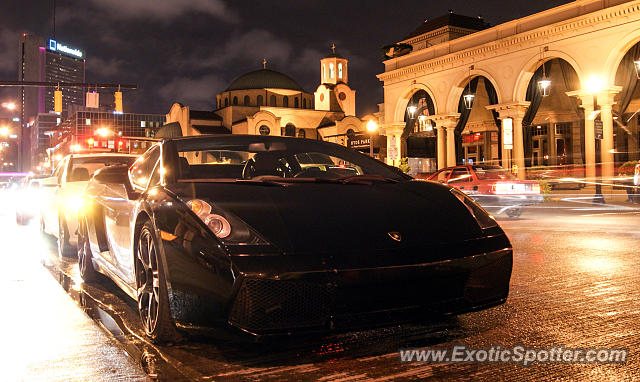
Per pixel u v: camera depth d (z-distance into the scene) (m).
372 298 2.75
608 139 24.61
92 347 3.22
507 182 14.31
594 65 24.53
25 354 3.09
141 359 2.99
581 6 25.02
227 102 78.25
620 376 2.60
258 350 3.12
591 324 3.49
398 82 36.03
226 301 2.65
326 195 3.34
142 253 3.46
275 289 2.64
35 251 8.20
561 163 35.34
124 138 41.88
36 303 4.44
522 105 28.41
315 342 3.25
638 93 29.42
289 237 2.82
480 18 35.22
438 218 3.17
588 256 6.59
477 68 30.28
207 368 2.83
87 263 5.31
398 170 4.33
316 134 76.31
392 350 3.07
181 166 4.13
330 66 81.56
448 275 2.87
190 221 2.94
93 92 24.47
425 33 35.34
